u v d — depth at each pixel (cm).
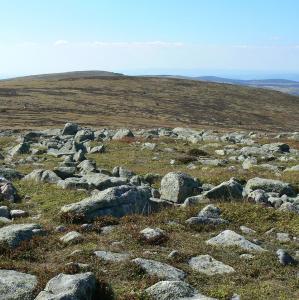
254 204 1928
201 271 1266
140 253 1370
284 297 1109
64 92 16650
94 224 1628
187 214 1778
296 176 2675
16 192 2133
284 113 17450
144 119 12131
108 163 3316
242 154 3894
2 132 6619
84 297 1037
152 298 1089
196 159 3438
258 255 1372
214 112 15512
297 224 1709
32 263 1316
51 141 4784
